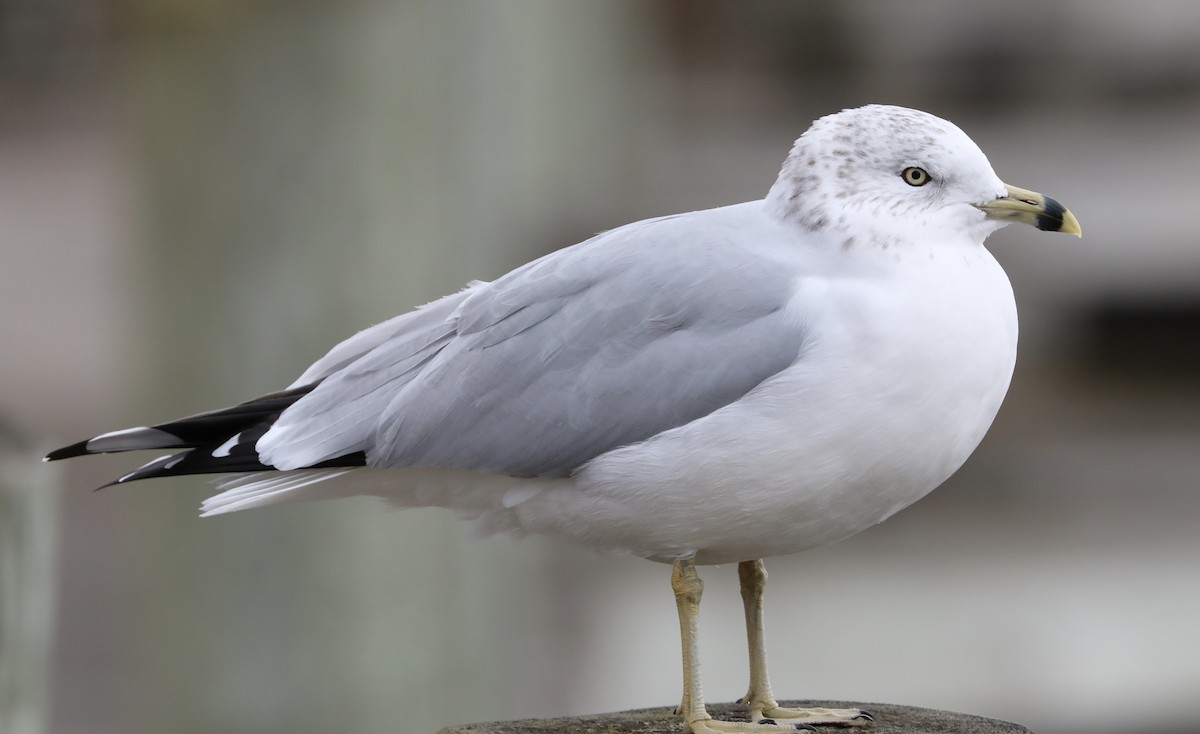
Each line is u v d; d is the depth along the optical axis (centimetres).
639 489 693
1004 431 1389
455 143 1280
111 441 760
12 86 1336
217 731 1225
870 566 1328
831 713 751
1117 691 1254
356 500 1210
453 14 1270
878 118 711
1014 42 1467
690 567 725
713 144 1524
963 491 1355
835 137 710
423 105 1231
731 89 1577
